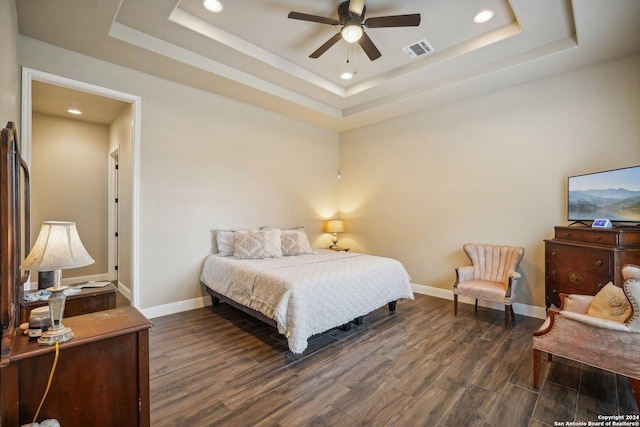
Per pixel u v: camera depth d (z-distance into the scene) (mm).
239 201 4297
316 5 2607
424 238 4555
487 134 3918
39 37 2699
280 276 2764
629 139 2992
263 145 4566
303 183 5168
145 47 2867
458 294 3576
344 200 5715
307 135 5223
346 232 5664
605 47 2826
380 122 5133
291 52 3400
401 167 4840
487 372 2328
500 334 3061
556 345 2037
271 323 2701
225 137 4125
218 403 1930
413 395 2031
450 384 2162
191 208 3820
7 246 1184
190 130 3789
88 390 1354
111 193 5047
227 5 2617
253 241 3822
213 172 4020
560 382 2188
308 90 4133
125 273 3969
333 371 2334
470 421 1777
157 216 3543
